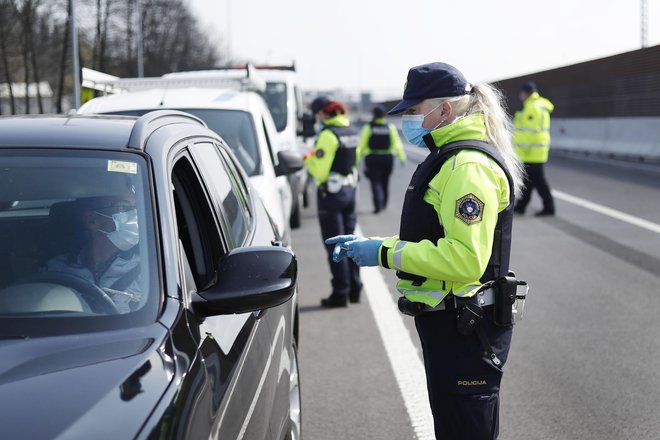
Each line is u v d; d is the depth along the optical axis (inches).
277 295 92.4
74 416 67.8
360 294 294.4
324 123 277.0
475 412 121.2
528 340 237.9
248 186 170.7
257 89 339.9
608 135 990.4
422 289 120.8
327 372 213.9
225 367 87.6
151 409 70.5
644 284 307.9
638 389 198.1
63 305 87.4
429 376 123.9
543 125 478.9
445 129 119.5
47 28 1606.8
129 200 97.9
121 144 105.1
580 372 210.4
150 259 92.7
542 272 330.3
